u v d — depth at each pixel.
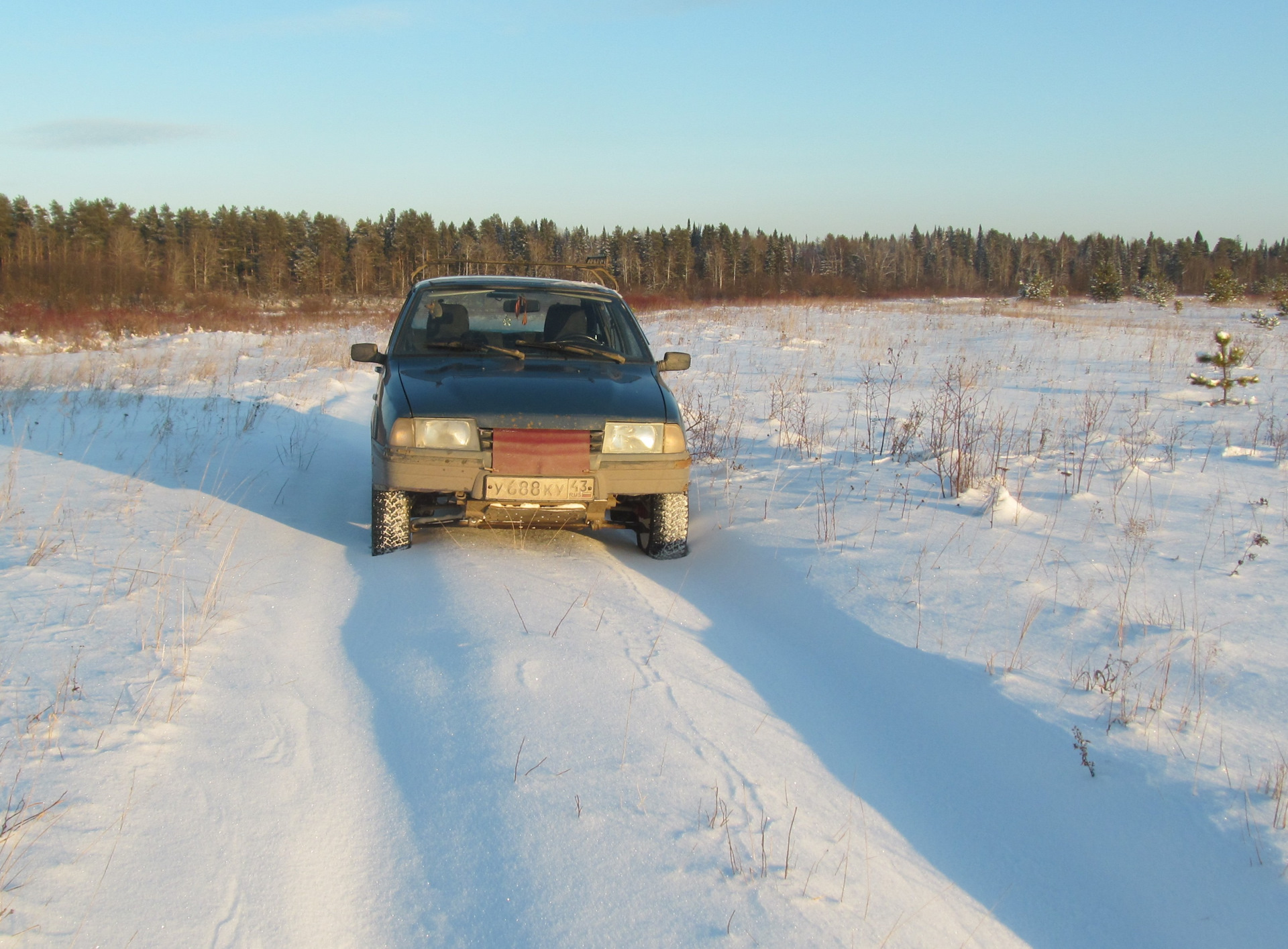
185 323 29.72
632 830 2.66
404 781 2.92
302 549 5.23
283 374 14.61
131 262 58.12
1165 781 2.89
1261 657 3.61
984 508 5.84
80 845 2.41
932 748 3.29
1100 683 3.46
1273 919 2.38
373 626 4.13
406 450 4.75
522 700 3.37
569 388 5.13
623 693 3.48
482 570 4.78
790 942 2.26
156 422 9.11
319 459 7.82
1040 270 106.62
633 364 5.84
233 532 5.41
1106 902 2.54
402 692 3.46
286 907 2.34
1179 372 13.88
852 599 4.45
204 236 79.44
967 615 4.17
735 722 3.37
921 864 2.69
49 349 19.98
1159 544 5.08
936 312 31.06
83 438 8.13
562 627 4.05
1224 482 6.48
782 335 19.91
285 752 3.03
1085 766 3.01
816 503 6.20
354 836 2.66
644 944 2.23
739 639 4.22
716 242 104.12
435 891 2.44
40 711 3.03
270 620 4.12
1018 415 10.15
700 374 14.39
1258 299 53.59
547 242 90.94
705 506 6.43
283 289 80.81
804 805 2.89
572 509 4.95
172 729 3.04
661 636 4.08
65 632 3.71
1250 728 3.13
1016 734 3.25
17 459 7.04
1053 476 6.80
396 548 5.10
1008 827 2.86
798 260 117.00
